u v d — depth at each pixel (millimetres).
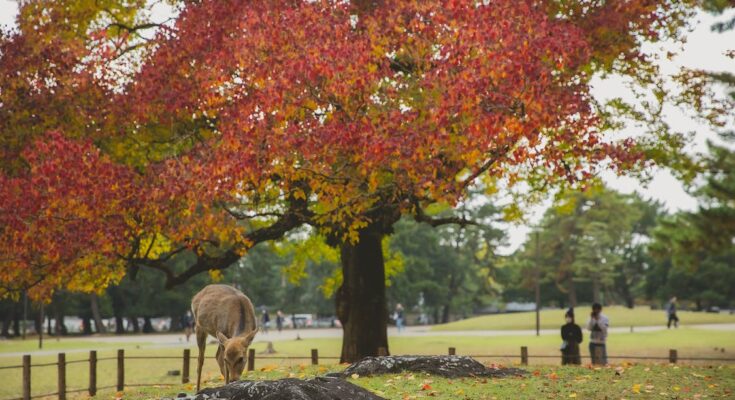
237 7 20062
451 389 13891
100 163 19703
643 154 19203
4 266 20609
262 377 17984
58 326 74625
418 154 17156
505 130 16875
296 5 19172
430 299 97438
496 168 18516
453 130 18047
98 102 21875
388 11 18422
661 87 21016
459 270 97500
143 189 19578
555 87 18406
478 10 17031
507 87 16719
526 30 17031
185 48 20625
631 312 73688
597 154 18969
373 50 17734
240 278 92188
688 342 39875
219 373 26344
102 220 19812
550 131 19516
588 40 19359
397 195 21188
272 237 23156
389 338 48719
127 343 50688
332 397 10969
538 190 24016
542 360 30531
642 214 101250
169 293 78875
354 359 25172
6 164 21797
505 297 113750
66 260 20406
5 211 19438
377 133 17172
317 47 17516
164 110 21344
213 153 19359
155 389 18391
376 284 25594
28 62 21453
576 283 102062
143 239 23828
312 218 22172
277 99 17344
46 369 32875
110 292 79812
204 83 18984
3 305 72312
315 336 56250
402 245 90312
